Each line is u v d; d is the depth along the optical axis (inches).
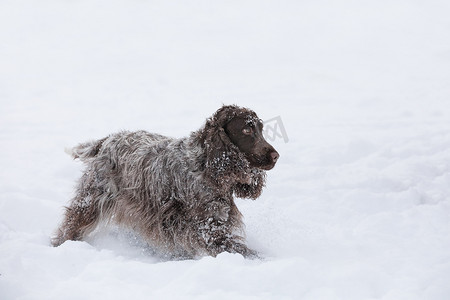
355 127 574.6
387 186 385.4
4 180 420.2
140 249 300.2
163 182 288.4
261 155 275.1
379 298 222.2
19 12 1662.2
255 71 976.3
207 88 842.2
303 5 1676.9
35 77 974.4
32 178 425.7
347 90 800.3
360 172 414.9
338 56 1083.9
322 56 1090.7
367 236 301.0
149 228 289.7
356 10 1568.7
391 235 301.9
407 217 327.6
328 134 543.8
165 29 1457.9
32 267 245.6
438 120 585.9
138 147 302.7
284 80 889.5
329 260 266.5
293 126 590.2
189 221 282.8
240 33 1382.9
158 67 1042.7
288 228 314.0
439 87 773.3
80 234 307.7
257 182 288.0
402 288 226.4
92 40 1347.2
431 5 1558.8
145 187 292.2
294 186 383.9
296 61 1055.6
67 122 650.8
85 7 1737.2
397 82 835.4
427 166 416.5
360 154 463.8
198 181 280.2
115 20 1574.8
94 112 703.1
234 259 249.8
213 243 277.7
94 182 308.0
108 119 658.8
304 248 284.0
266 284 226.8
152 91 823.7
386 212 333.7
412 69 930.1
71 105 751.7
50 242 307.1
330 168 424.2
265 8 1670.8
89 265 250.8
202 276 229.0
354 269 242.2
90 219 306.7
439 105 665.0
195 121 630.5
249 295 220.8
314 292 224.2
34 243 293.7
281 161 450.0
